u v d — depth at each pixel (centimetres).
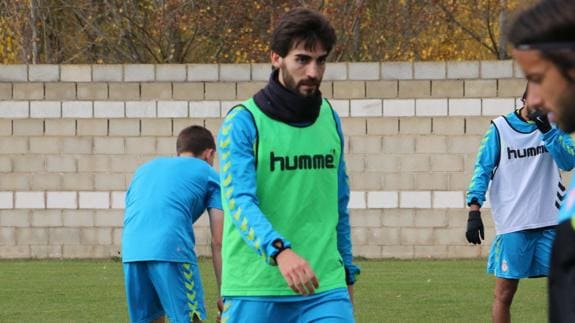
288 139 1287
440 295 3123
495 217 2198
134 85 4206
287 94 1280
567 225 629
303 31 1262
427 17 6681
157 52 6228
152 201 1895
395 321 2670
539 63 618
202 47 6450
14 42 6256
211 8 6259
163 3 5981
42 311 2862
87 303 3005
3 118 4222
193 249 1903
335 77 4178
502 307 2228
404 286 3334
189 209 1897
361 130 4178
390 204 4191
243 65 4181
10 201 4234
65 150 4222
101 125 4216
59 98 4216
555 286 634
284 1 6378
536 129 2156
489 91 4131
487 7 6231
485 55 6844
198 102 4203
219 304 1866
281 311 1312
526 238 2162
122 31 6050
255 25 6462
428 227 4184
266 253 1198
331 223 1324
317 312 1302
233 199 1249
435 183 4169
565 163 2116
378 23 6625
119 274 3694
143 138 4216
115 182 4225
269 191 1287
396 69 4156
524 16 626
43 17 6159
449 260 4138
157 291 1895
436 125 4156
